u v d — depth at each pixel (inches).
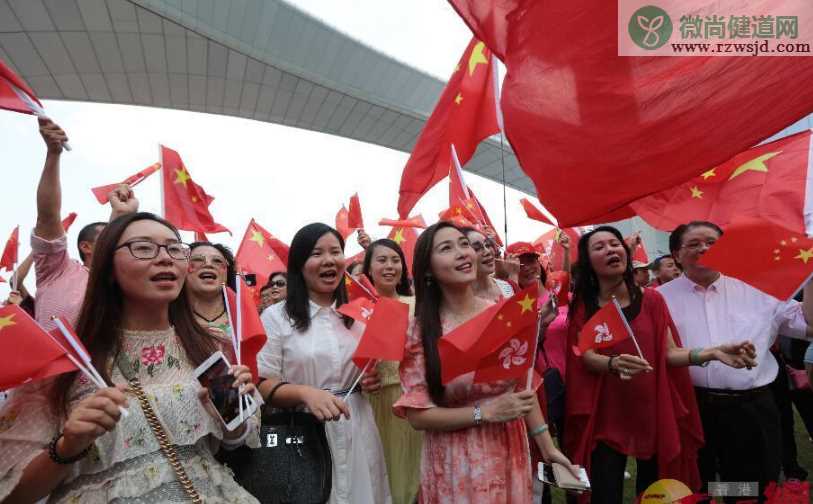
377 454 103.9
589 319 113.5
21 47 532.4
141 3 526.6
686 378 115.8
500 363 81.4
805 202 131.3
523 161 98.2
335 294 110.2
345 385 101.1
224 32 594.9
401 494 124.6
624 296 118.7
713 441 119.6
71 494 56.5
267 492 86.9
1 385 54.2
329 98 730.8
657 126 83.4
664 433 108.7
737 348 101.4
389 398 132.0
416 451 131.0
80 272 107.3
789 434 159.3
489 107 165.3
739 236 96.7
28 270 166.9
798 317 118.3
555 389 134.7
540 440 92.2
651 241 586.9
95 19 530.0
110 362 62.4
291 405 90.4
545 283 155.9
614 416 112.6
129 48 573.6
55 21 518.0
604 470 112.7
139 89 639.1
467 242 94.8
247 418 68.6
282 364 100.2
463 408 83.4
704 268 121.9
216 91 679.7
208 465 65.0
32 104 92.3
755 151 144.9
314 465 90.0
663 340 112.8
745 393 114.1
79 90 611.2
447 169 170.4
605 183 87.6
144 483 58.1
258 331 78.3
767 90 74.5
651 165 83.7
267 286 187.5
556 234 206.5
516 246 150.4
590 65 90.2
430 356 87.4
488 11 100.8
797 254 93.9
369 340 87.1
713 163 77.7
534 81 96.5
